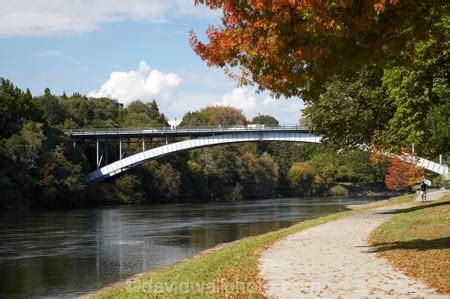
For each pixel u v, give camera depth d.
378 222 27.72
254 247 19.50
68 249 30.16
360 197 116.62
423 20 11.41
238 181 122.75
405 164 85.62
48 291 18.48
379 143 32.81
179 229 41.81
